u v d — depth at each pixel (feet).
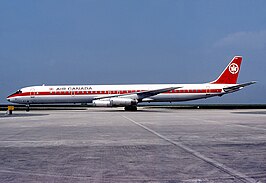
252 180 22.11
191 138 47.70
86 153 34.58
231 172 24.70
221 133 54.85
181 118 102.01
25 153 34.81
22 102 174.70
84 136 51.49
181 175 23.89
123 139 47.03
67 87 173.78
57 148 38.47
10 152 35.58
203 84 172.76
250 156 31.91
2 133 57.16
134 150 36.45
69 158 31.55
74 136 51.62
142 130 61.31
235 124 75.41
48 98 173.68
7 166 27.73
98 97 170.50
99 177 23.50
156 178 23.04
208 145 40.11
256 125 72.18
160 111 170.60
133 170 25.82
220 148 37.47
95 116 118.62
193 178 22.90
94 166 27.58
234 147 38.22
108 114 135.54
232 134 53.11
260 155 32.53
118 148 38.09
